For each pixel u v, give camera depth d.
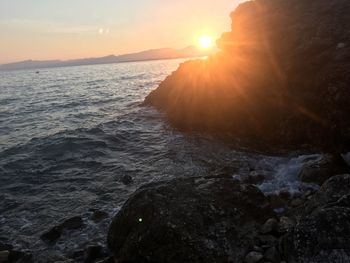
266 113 19.44
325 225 7.55
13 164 18.86
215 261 8.20
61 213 13.18
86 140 22.14
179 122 23.36
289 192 12.23
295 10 26.11
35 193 15.16
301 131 17.20
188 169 16.11
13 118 33.53
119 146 20.78
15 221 12.80
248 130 19.86
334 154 13.73
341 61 17.72
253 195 10.11
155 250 8.57
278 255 7.98
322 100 16.59
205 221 8.96
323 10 24.27
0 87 83.62
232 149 18.05
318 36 20.41
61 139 22.72
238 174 14.76
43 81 101.00
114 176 16.22
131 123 25.81
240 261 8.27
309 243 7.45
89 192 14.77
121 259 8.99
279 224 9.19
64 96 50.28
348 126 15.14
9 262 10.28
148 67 159.25
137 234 9.01
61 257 10.35
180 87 26.12
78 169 17.58
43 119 31.78
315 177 12.73
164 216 9.00
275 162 15.56
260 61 21.73
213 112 21.80
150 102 31.39
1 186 16.14
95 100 41.97
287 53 20.80
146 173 16.20
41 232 11.90
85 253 10.30
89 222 12.09
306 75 18.42
